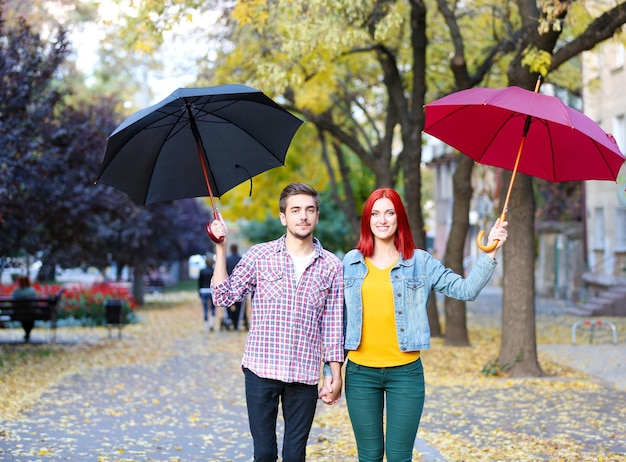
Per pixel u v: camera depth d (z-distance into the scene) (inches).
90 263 1307.8
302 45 545.0
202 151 224.4
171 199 229.9
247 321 987.9
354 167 1393.9
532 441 349.4
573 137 217.9
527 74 519.8
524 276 563.2
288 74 597.9
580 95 1185.4
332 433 375.2
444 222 2319.1
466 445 343.9
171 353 717.3
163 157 226.1
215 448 343.3
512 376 559.8
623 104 1176.2
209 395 488.1
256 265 217.3
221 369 610.9
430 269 217.2
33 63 652.1
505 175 563.5
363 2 559.2
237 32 696.4
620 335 860.0
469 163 792.3
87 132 730.8
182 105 213.6
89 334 909.8
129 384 529.3
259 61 621.3
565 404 444.1
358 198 1405.0
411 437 214.4
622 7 494.9
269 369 212.8
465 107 221.8
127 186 225.0
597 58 1229.7
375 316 214.7
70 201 738.8
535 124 221.6
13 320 794.2
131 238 1285.7
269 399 215.3
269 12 576.1
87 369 600.1
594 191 1327.5
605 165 221.3
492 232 211.2
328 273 217.0
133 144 218.1
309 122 880.9
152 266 1384.1
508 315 566.9
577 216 1540.4
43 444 343.9
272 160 229.8
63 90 725.3
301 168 1076.5
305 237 217.5
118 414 418.9
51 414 417.4
